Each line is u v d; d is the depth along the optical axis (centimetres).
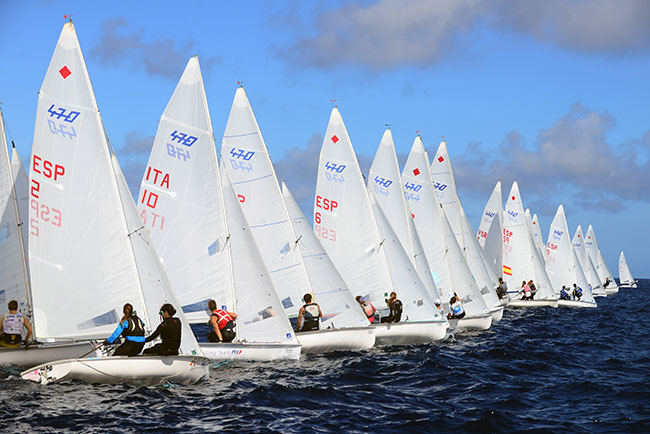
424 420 1560
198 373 1870
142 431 1405
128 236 1942
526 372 2291
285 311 2584
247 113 2695
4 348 2041
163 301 1953
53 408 1550
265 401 1702
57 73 1938
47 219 1939
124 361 1748
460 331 3516
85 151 1938
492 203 5631
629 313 5569
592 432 1481
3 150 2373
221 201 2381
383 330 2833
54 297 1939
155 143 2402
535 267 5753
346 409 1658
